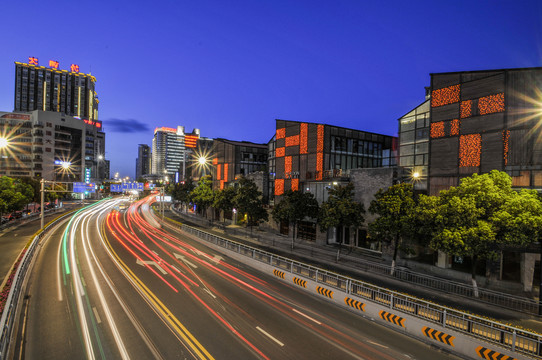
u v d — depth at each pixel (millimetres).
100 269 21688
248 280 19859
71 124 99938
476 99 20297
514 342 10070
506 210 14156
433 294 17172
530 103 18141
